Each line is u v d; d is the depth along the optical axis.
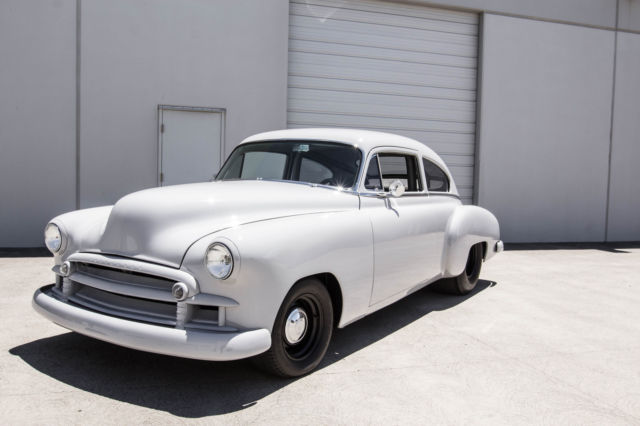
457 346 4.09
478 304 5.45
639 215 11.55
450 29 10.17
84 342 3.81
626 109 11.32
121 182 8.14
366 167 4.09
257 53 8.60
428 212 4.75
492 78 10.27
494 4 10.17
